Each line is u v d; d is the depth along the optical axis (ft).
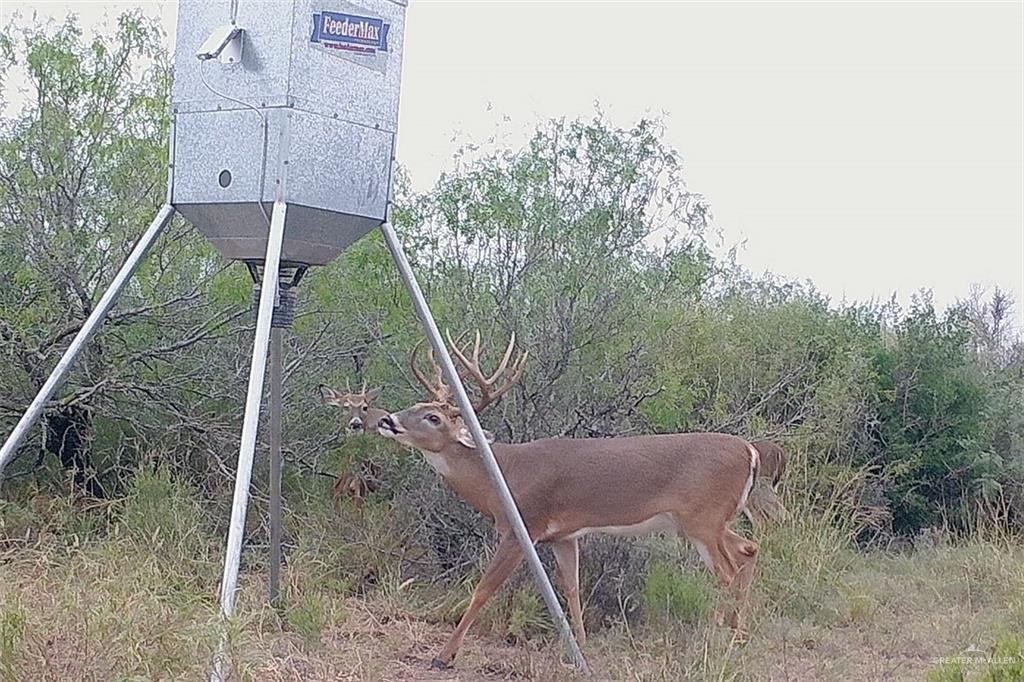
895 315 47.73
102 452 38.27
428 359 36.45
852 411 42.06
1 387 37.14
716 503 32.42
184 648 25.30
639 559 33.99
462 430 31.45
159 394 37.60
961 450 43.73
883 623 33.47
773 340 43.09
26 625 26.37
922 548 39.99
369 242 38.14
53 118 36.78
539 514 31.50
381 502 36.42
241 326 37.93
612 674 29.01
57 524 34.99
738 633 30.73
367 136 28.48
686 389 37.42
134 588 29.01
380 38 28.55
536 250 37.14
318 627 28.91
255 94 27.71
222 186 27.91
